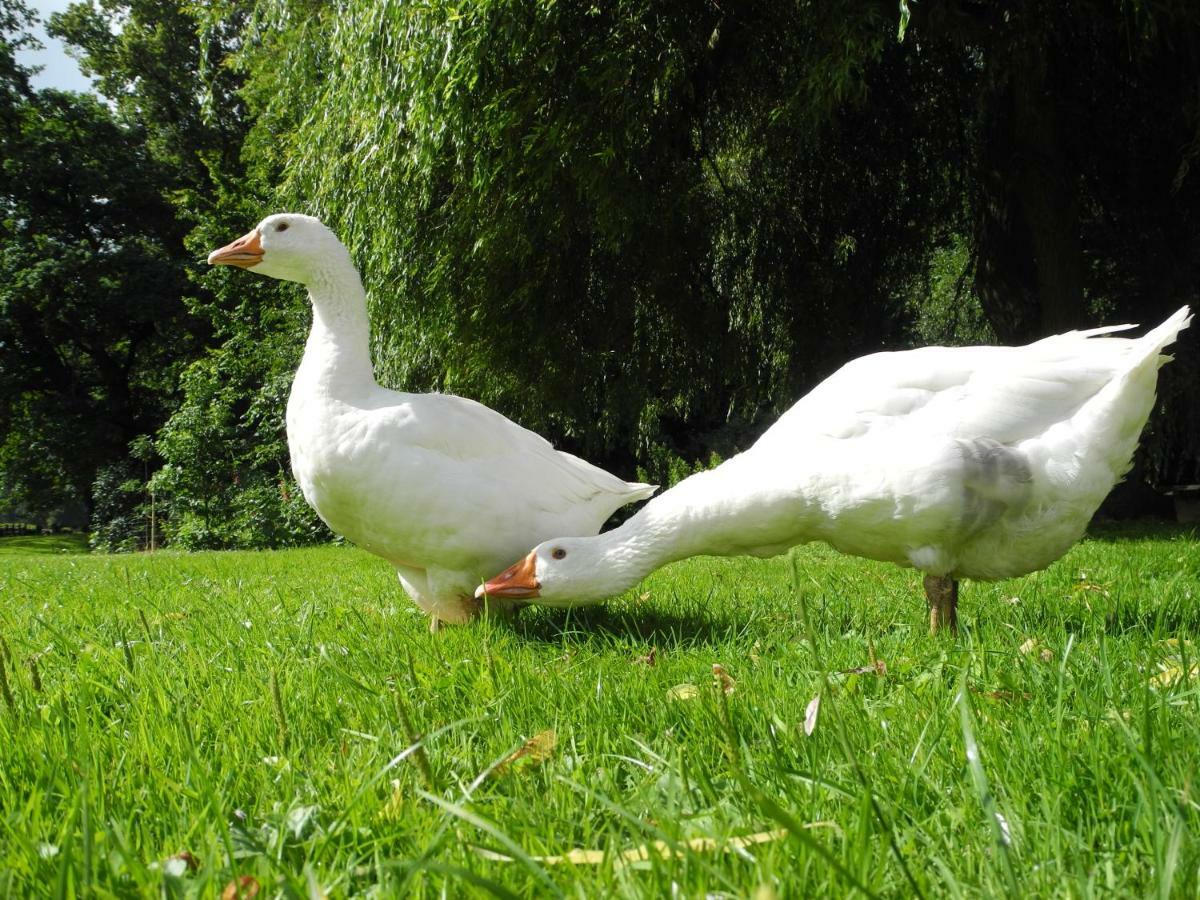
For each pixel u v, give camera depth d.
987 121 3.57
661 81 3.03
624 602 1.58
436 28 2.86
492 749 0.87
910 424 1.24
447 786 0.79
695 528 1.30
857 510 1.24
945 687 0.98
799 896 0.56
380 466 1.32
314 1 3.77
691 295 3.80
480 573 1.38
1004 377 1.23
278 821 0.69
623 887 0.56
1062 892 0.56
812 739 0.82
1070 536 1.26
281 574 2.38
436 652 1.18
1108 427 1.21
